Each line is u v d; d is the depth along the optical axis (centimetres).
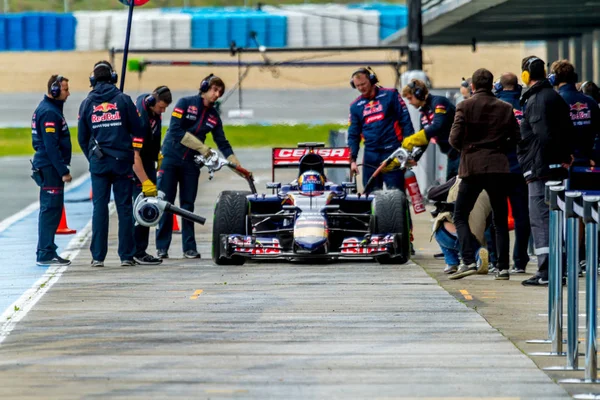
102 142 2938
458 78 14350
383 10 13712
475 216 2750
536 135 2528
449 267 2786
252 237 2897
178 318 2173
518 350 1872
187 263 3064
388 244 2878
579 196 1741
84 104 2947
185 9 14275
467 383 1641
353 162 3231
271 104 14100
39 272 2905
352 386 1625
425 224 4181
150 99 3075
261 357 1820
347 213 2995
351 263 3030
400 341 1944
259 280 2692
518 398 1552
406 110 3272
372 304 2323
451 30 7456
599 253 2855
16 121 13438
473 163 2605
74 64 15325
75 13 14438
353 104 3300
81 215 4684
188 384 1641
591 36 8069
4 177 7212
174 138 3152
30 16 14412
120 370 1734
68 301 2395
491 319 2152
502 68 14388
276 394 1580
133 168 2991
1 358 1828
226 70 14750
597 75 9438
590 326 1650
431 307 2286
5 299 2448
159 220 2941
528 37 8425
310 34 13475
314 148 3147
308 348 1889
